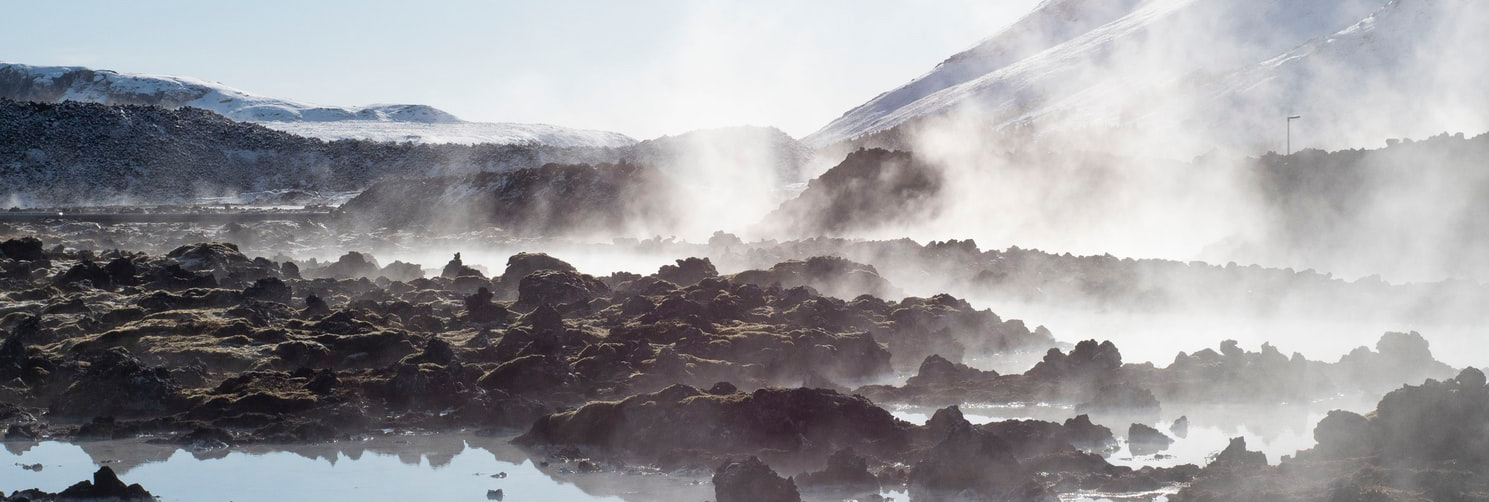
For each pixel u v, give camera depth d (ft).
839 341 153.69
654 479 104.53
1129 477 98.58
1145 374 143.33
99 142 581.53
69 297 183.62
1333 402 134.41
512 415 125.90
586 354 147.33
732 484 92.07
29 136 569.64
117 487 97.76
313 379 134.31
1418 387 100.94
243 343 152.15
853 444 109.29
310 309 174.91
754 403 111.65
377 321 169.17
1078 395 135.74
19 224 330.13
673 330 158.81
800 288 186.80
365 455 114.93
